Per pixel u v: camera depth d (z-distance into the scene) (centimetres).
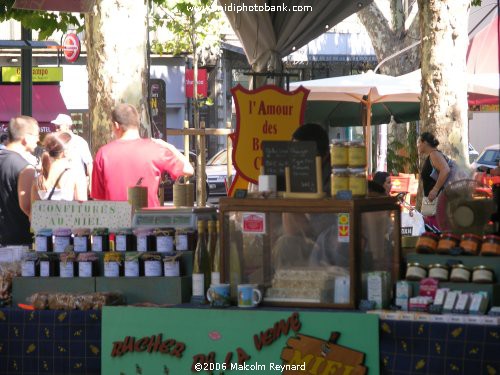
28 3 1021
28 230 921
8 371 624
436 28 1588
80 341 612
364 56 3869
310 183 580
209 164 3192
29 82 1541
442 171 1258
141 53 1179
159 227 646
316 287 573
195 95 3269
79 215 682
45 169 934
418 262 581
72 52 2822
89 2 1031
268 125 927
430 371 530
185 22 3331
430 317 532
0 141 1956
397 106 1945
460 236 627
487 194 667
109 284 636
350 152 584
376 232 592
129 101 1169
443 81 1589
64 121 1381
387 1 3575
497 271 563
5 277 660
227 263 594
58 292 643
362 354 544
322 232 571
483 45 1234
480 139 3472
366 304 561
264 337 562
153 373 588
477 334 521
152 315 588
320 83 1625
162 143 888
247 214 587
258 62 1252
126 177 864
